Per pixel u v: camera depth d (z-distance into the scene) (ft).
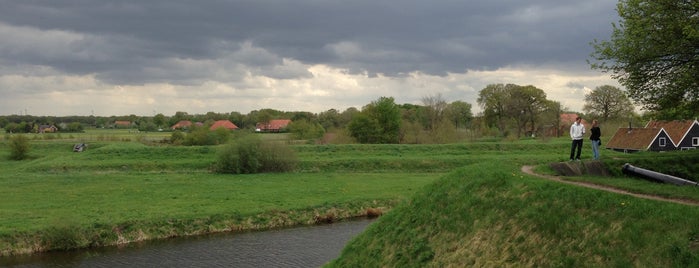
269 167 219.20
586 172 80.84
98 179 190.39
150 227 118.62
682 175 82.38
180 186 174.40
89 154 244.42
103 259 99.96
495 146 266.36
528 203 61.82
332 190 166.09
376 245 76.79
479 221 65.36
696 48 78.43
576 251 50.42
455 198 74.33
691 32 71.36
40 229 109.19
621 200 53.42
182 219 123.85
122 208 133.90
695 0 76.28
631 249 46.34
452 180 81.05
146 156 241.55
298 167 224.53
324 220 135.33
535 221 57.77
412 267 65.82
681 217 46.68
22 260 99.14
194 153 246.47
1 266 95.35
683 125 210.18
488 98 405.39
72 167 220.43
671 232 45.42
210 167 223.92
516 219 60.44
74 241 108.06
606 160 82.43
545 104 389.39
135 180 188.75
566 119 466.70
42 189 165.48
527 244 55.98
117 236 113.19
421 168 226.79
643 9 82.84
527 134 411.75
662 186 64.49
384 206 146.61
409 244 71.00
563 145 267.18
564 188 60.54
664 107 87.71
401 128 335.67
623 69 88.53
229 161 212.43
